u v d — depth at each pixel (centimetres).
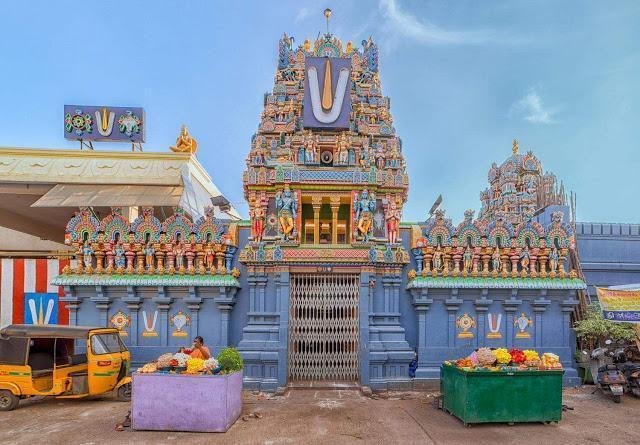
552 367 908
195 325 1223
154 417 843
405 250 1288
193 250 1236
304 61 1565
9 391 994
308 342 1218
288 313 1196
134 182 1449
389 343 1211
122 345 1116
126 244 1227
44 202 1355
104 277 1215
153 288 1227
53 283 1209
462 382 892
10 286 1415
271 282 1236
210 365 872
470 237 1260
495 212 1645
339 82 1405
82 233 1234
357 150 1345
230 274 1242
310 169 1248
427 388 1186
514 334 1246
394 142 1475
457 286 1222
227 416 847
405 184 1292
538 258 1277
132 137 1683
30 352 1055
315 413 956
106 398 1098
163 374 852
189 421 837
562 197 1538
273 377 1170
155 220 1237
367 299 1205
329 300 1227
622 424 895
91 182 1442
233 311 1255
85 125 1664
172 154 1502
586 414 965
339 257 1202
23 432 833
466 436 816
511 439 802
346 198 1275
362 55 1648
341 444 773
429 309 1243
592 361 1159
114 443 775
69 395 1020
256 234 1259
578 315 1302
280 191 1252
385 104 1598
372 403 1042
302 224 1356
